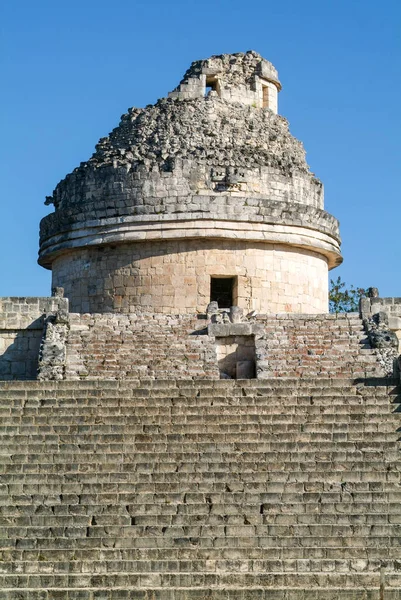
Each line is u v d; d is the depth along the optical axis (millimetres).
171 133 38969
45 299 33688
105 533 21469
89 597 19406
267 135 40312
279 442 24312
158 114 39750
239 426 25062
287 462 23391
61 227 39250
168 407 26016
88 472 23297
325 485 22641
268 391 26828
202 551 20812
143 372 29594
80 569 20422
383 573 18891
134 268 38062
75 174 39469
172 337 31328
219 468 23359
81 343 30875
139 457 23906
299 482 22688
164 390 26828
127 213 37750
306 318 32500
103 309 38344
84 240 38500
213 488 22688
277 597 19344
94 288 38688
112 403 26438
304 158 41906
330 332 31703
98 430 25172
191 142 38656
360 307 32906
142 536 21344
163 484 22734
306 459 23750
